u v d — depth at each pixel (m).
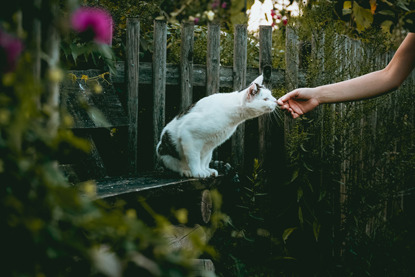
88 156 2.62
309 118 3.18
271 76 3.43
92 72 2.68
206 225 2.75
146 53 3.32
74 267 0.88
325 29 3.04
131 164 2.89
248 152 3.72
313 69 2.97
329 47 2.94
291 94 2.32
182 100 3.07
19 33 0.72
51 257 0.69
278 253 3.18
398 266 3.19
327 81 2.99
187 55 3.05
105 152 3.16
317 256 3.20
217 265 2.68
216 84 3.17
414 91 3.96
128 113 2.85
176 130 2.99
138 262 0.72
